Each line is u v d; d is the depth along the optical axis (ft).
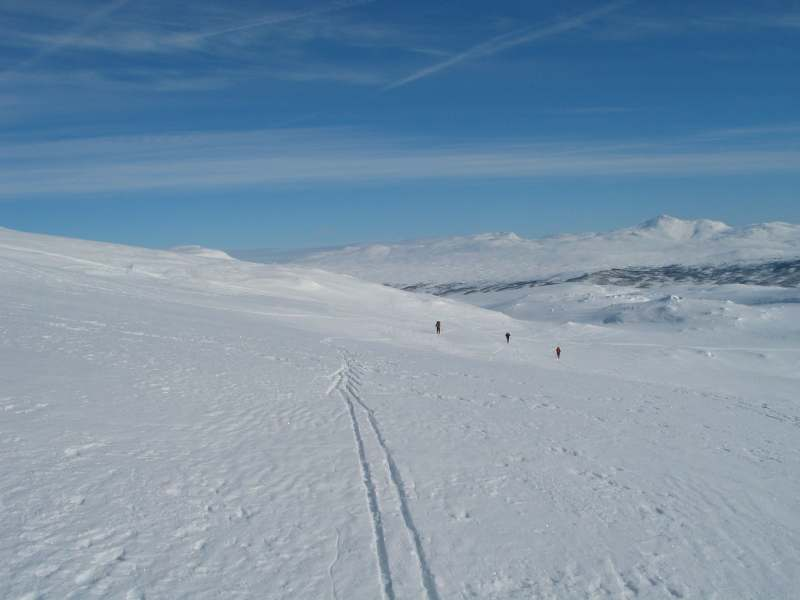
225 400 44.55
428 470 36.01
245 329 94.12
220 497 27.61
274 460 33.47
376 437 41.52
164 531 23.62
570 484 37.35
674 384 109.70
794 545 33.19
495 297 602.85
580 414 60.29
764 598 26.96
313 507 28.32
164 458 30.60
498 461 39.75
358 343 107.76
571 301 405.39
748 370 161.99
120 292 114.21
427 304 244.01
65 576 19.61
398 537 26.68
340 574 22.94
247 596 20.51
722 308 275.39
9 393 35.27
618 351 170.30
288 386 54.08
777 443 59.11
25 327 55.93
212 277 198.08
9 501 23.26
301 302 177.78
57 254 173.88
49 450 28.48
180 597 19.77
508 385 74.33
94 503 24.53
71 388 38.83
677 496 38.19
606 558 28.12
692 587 26.89
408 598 22.21
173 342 65.72
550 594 24.32
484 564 25.71
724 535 33.06
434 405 55.67
